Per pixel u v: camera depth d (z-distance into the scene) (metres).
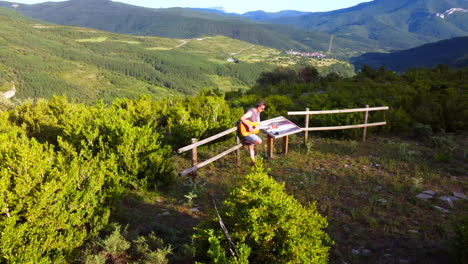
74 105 10.48
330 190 6.05
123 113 9.42
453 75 21.11
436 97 13.73
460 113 11.04
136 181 5.86
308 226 3.25
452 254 3.63
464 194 5.91
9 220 3.25
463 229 3.55
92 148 6.28
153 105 11.16
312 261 2.99
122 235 4.11
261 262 3.14
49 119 9.41
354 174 6.93
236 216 3.31
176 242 4.07
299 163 7.68
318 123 11.10
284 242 3.05
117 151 5.88
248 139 7.10
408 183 6.39
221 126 8.95
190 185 6.12
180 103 12.35
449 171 7.17
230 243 3.05
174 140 8.51
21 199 3.50
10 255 3.08
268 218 3.11
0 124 8.68
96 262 3.46
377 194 5.87
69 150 5.74
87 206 4.11
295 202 3.53
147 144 6.21
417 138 10.31
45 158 4.49
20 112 10.06
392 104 13.05
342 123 10.30
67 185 3.91
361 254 3.98
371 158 8.12
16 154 4.22
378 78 23.41
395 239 4.34
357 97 14.54
